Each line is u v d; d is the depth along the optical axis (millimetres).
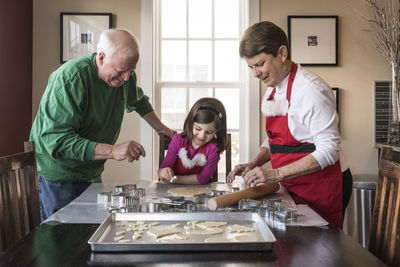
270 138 1776
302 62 2953
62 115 1676
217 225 1115
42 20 2943
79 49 2936
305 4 2953
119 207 1395
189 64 3160
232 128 3156
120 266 840
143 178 3002
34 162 1591
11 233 1391
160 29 3152
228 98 3160
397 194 1135
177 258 885
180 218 1185
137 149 1624
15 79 2713
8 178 1407
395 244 1100
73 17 2934
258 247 928
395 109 2787
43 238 1049
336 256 896
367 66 2967
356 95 2973
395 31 2754
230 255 903
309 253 917
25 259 886
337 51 2941
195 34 3154
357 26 2955
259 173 1456
